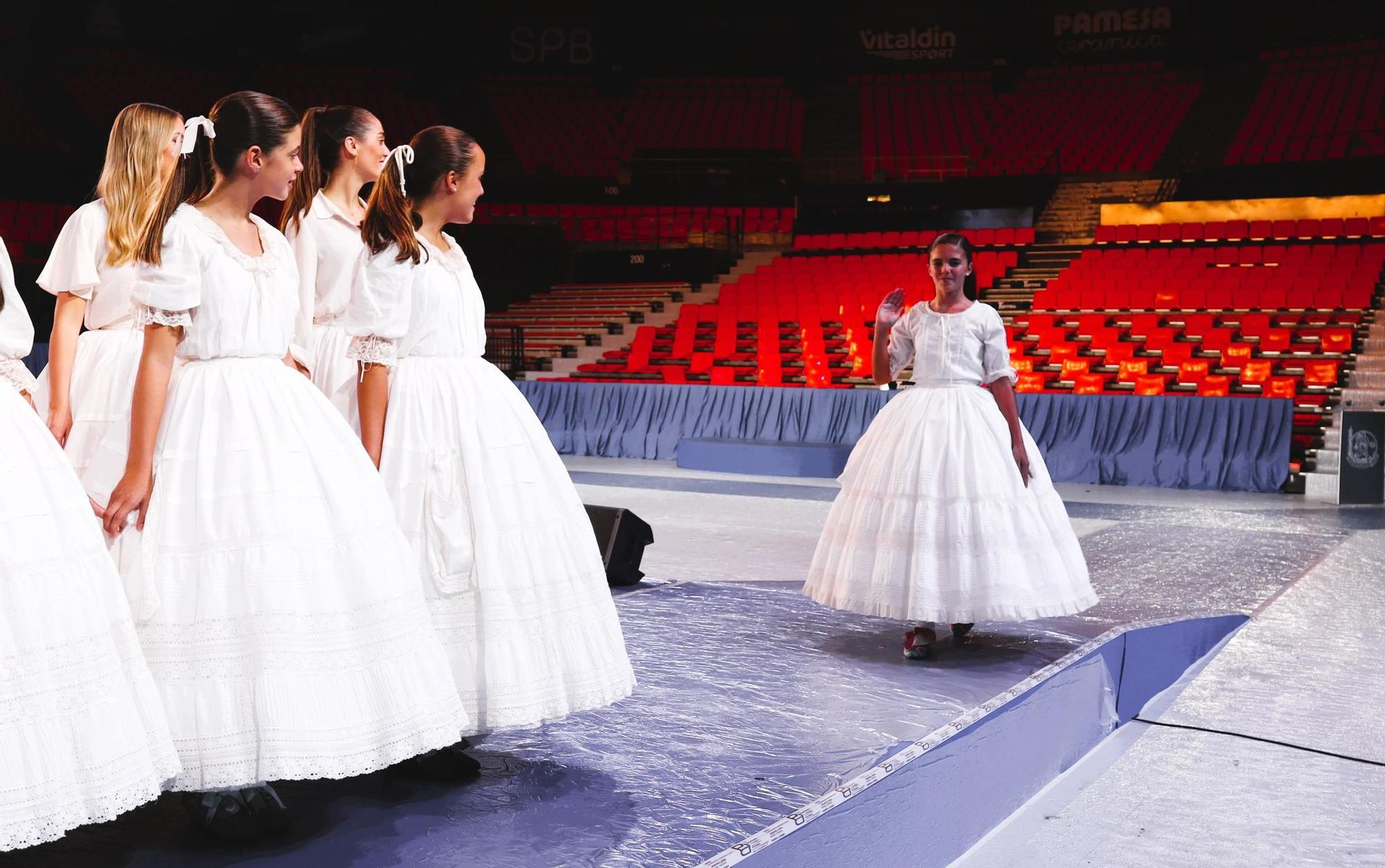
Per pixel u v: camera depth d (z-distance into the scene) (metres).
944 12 22.50
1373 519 7.37
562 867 1.72
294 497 1.78
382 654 1.79
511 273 18.00
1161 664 3.83
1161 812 2.75
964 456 3.19
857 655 3.23
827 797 2.04
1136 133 19.73
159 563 1.73
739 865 1.76
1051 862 2.45
